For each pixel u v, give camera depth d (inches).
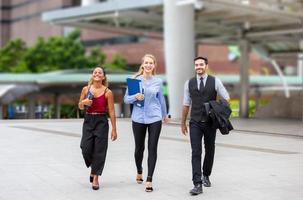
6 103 2416.3
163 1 1460.4
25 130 889.5
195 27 1887.3
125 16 1649.9
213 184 419.2
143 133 405.1
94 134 397.1
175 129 923.4
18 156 574.2
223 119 377.1
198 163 382.9
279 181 433.4
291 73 4384.8
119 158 560.4
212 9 1501.0
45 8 4931.1
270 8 1569.9
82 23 1859.0
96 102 396.5
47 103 2615.7
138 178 421.1
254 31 1926.7
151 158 393.1
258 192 389.4
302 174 466.3
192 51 1483.8
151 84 397.4
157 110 397.1
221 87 384.8
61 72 2625.5
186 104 396.8
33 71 3159.5
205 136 394.3
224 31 2007.9
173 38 1466.5
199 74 389.1
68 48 3292.3
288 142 731.4
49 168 493.0
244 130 928.3
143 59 400.2
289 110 1348.4
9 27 5698.8
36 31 5113.2
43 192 384.8
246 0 1440.7
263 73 4365.2
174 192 388.5
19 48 3376.0
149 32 2020.2
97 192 386.6
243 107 1638.8
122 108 1227.9
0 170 480.7
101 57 3499.0
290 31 1844.2
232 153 607.2
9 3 5698.8
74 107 1237.1
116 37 4522.6
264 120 1235.9
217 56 4313.5
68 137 778.2
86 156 400.5
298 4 1523.1
